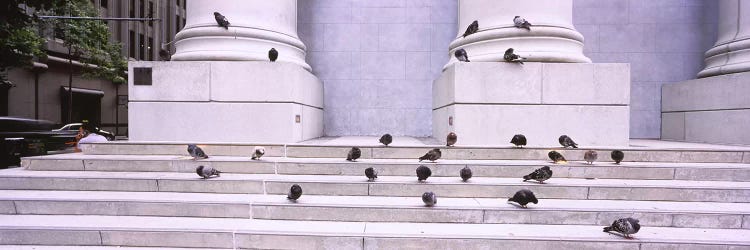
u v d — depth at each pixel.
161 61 8.69
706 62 10.40
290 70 8.35
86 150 7.26
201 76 8.34
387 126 11.91
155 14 38.28
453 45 9.73
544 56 8.27
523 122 8.12
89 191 5.76
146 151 7.23
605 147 7.08
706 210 4.82
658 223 4.77
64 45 25.92
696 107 9.95
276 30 9.37
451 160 6.78
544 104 8.13
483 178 6.05
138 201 5.11
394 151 6.91
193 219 4.97
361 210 4.95
